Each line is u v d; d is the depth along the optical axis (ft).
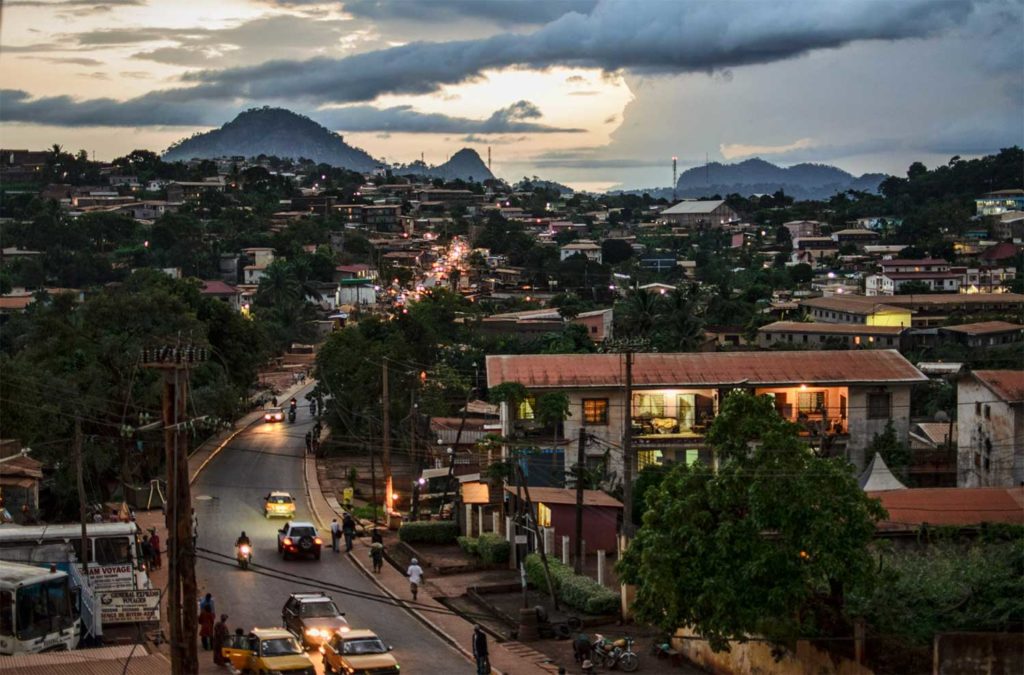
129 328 278.26
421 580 192.54
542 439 243.19
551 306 607.78
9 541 155.33
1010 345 487.61
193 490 264.31
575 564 183.01
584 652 145.28
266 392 445.78
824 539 124.36
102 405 249.96
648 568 130.41
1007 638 106.52
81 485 160.15
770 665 132.67
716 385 251.60
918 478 249.75
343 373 323.57
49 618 135.44
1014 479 233.35
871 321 544.21
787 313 597.11
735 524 128.67
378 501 267.80
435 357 393.91
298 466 301.02
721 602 125.39
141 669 123.95
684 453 248.73
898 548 166.91
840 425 253.03
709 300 592.19
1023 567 133.28
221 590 180.04
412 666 144.87
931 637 122.62
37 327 281.13
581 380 250.37
